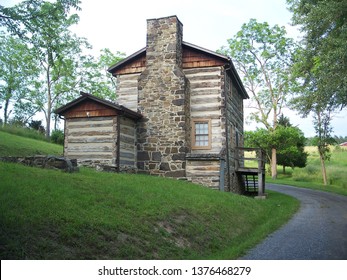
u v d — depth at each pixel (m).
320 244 8.57
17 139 24.47
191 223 9.16
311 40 19.36
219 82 18.14
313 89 20.73
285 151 37.53
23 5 11.95
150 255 6.82
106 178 11.30
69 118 17.33
